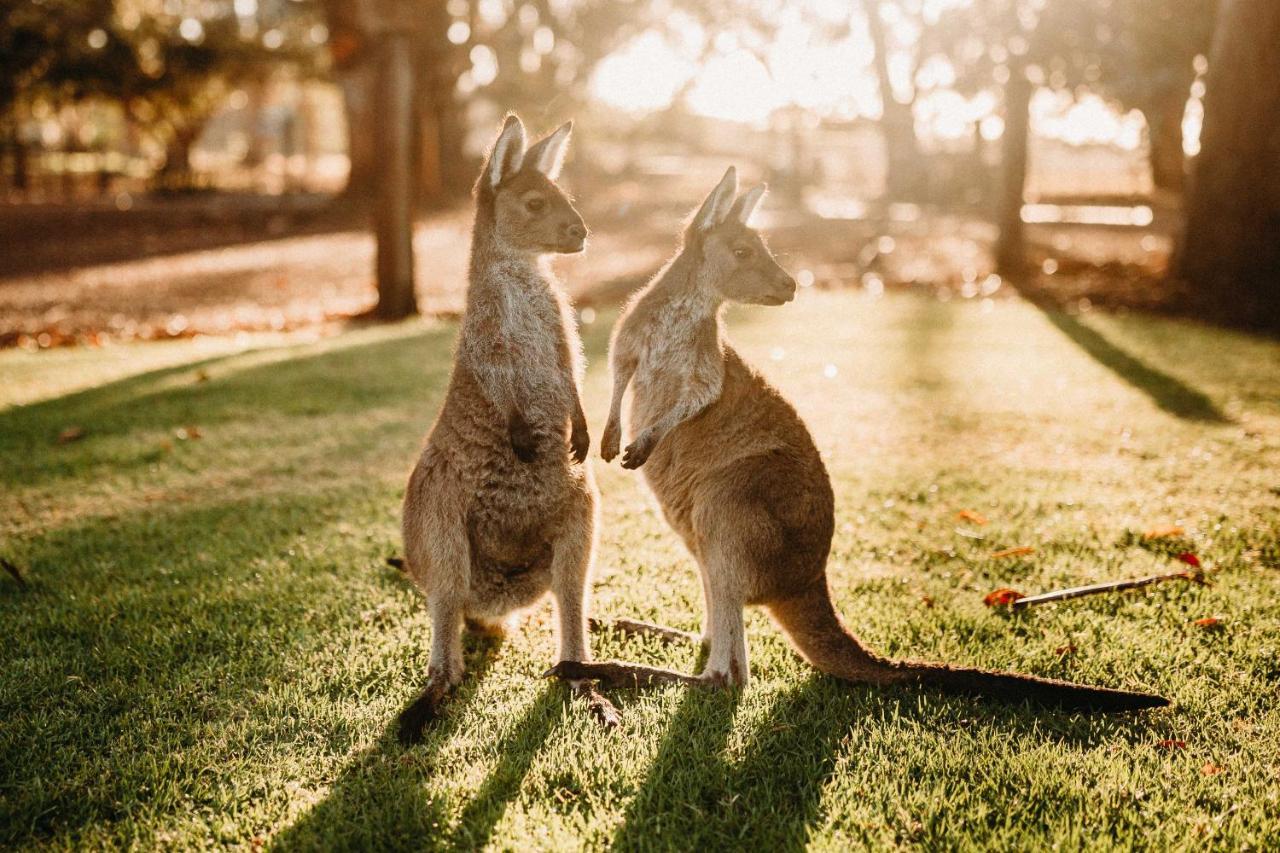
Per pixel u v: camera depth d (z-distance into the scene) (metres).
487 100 32.09
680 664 3.85
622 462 3.77
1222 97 11.56
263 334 12.08
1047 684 3.29
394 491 5.83
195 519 5.44
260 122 54.72
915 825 2.82
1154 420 7.18
